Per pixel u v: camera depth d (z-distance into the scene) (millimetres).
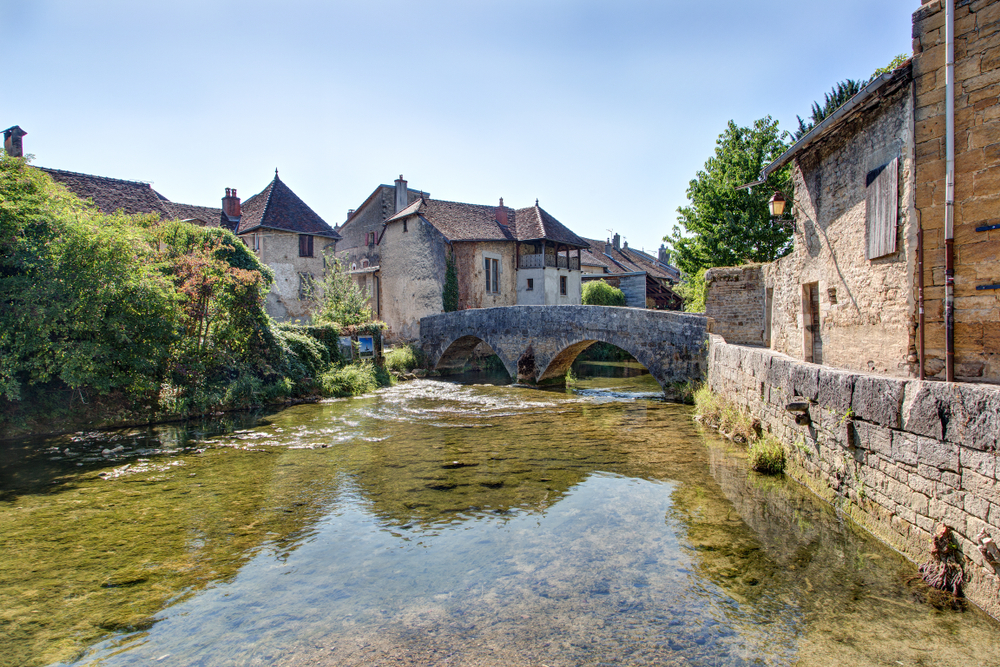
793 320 10812
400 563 4617
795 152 8297
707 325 13375
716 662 3184
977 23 4672
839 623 3551
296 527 5496
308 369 16000
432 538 5156
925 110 5016
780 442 7000
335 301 21547
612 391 16453
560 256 28391
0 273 9422
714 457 7848
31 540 5195
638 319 14984
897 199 6230
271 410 13031
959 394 3680
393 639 3484
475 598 3996
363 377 17109
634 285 30500
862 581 4059
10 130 18797
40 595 4129
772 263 12852
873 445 4676
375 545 5016
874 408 4648
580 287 29344
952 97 4801
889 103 6391
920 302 5031
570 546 4895
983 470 3451
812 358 9852
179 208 22859
